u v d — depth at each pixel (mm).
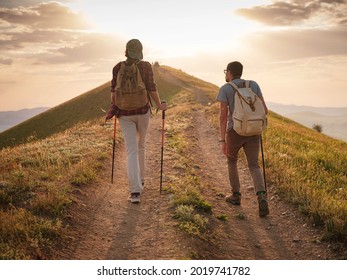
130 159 6781
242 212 6941
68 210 5992
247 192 8227
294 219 6629
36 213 5711
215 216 6484
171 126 17266
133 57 6613
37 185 6836
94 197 6906
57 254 4844
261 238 5945
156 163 9969
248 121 6359
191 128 17328
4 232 4898
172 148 12008
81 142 11742
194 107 27797
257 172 6734
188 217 5973
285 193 7789
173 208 6523
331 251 5504
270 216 6832
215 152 12562
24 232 4969
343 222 5941
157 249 5148
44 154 9188
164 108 7137
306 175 8992
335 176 9445
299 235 6059
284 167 9477
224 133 6723
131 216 6270
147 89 6703
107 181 8008
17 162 8867
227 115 6715
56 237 5145
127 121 6766
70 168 8070
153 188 7723
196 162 10758
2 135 71500
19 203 6043
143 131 7008
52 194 6238
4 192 6273
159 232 5641
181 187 7730
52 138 13586
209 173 9680
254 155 6785
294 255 5457
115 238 5496
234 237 5852
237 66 6770
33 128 71750
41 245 4883
